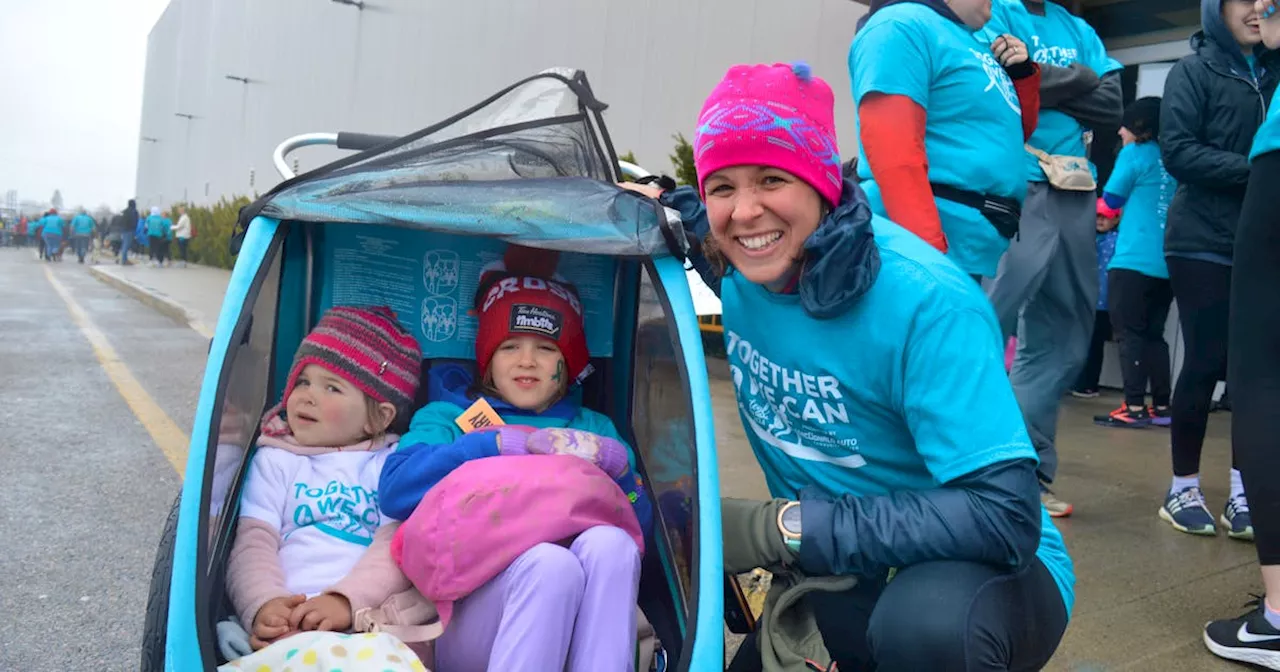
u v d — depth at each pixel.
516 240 1.72
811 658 1.62
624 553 1.57
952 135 2.49
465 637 1.60
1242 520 3.23
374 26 18.23
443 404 2.06
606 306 2.29
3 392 5.93
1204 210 3.16
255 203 1.67
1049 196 3.07
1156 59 6.35
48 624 2.58
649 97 9.59
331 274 2.19
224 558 1.63
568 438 1.83
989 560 1.54
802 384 1.71
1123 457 4.54
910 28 2.38
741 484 3.87
